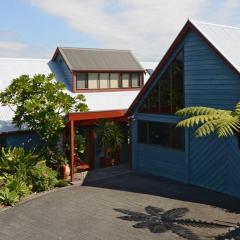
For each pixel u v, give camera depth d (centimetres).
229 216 1274
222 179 1555
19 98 1759
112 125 2133
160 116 1817
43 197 1540
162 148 1839
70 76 2481
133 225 1216
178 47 1691
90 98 2439
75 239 1123
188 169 1703
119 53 2825
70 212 1357
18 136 1895
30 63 2538
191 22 1598
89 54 2658
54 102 1761
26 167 1648
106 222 1250
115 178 1841
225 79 1500
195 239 1088
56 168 1820
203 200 1463
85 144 2152
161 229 1173
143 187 1673
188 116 1631
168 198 1500
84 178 1825
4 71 2370
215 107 1555
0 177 1577
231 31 1703
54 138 1831
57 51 2592
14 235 1164
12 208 1411
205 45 1568
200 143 1638
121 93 2634
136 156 1986
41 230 1198
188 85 1662
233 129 1124
